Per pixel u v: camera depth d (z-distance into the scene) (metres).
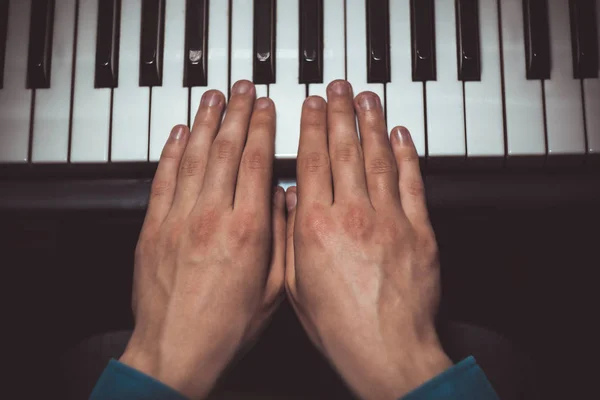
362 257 0.47
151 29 0.47
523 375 0.48
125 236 0.53
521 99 0.47
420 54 0.47
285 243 0.50
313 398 0.55
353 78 0.47
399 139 0.47
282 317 0.55
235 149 0.48
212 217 0.48
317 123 0.48
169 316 0.46
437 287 0.48
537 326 0.56
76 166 0.47
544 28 0.47
